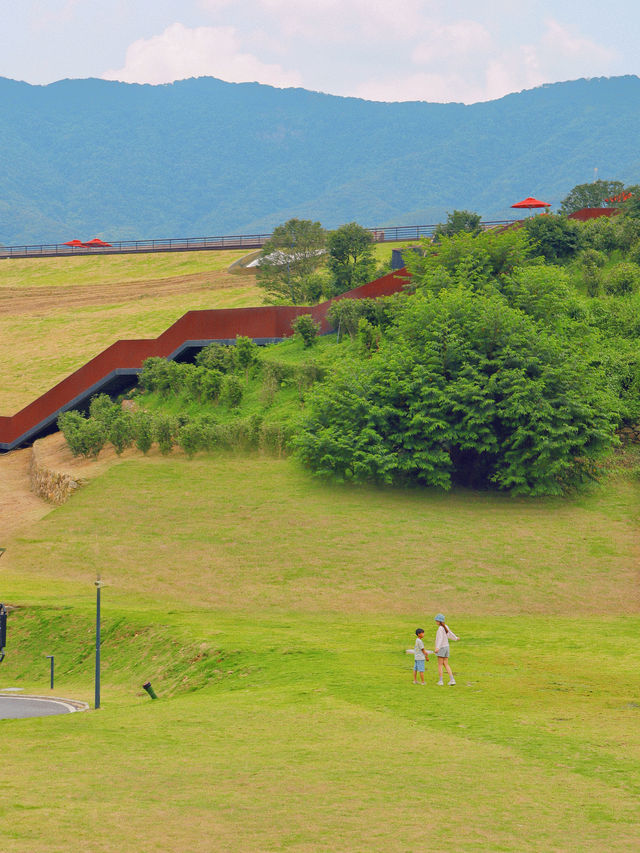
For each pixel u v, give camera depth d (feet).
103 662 101.65
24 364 259.60
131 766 51.44
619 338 186.60
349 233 243.60
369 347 186.09
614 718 63.98
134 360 206.49
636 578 121.60
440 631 76.07
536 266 193.77
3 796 44.62
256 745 56.44
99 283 349.82
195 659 93.71
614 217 245.45
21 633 111.04
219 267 353.92
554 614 111.04
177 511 147.64
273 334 206.59
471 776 49.37
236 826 40.83
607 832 41.01
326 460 156.25
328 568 125.90
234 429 172.14
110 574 127.54
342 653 89.56
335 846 38.52
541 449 146.41
